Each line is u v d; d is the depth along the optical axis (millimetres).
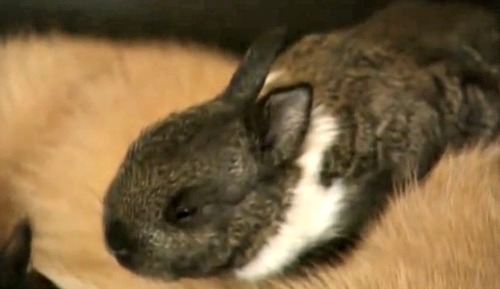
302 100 428
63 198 454
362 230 433
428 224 423
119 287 435
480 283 412
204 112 428
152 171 418
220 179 422
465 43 461
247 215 427
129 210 418
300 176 435
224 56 476
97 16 479
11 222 450
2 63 478
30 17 479
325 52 460
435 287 412
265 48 430
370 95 449
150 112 463
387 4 479
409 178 436
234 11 478
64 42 479
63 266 440
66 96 473
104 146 461
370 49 459
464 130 447
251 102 428
